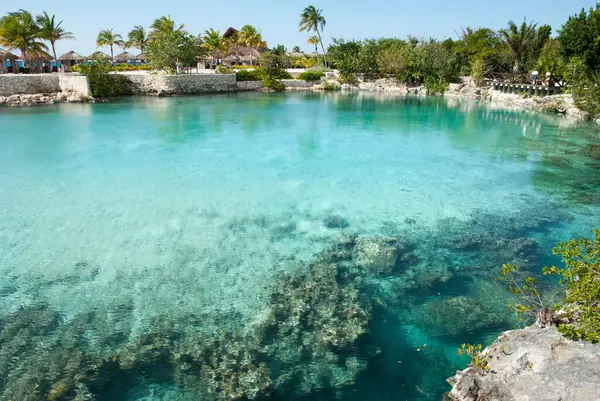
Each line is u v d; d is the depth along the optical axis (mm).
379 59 54688
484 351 5996
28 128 24328
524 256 9578
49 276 8609
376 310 7578
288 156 18875
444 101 42688
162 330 6965
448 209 12531
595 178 15656
